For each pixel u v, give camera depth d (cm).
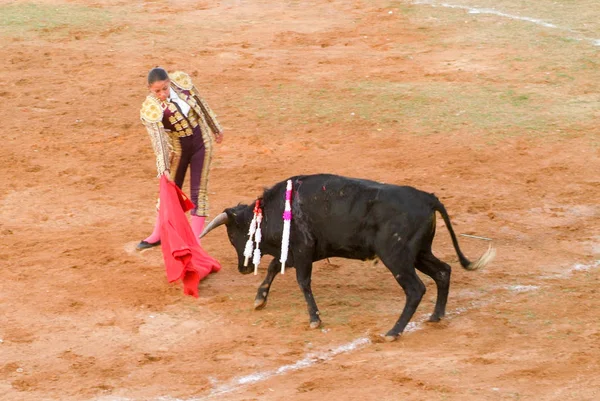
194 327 1459
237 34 3778
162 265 1708
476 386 1221
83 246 1797
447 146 2416
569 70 3092
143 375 1297
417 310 1497
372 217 1369
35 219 1959
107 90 2998
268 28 3866
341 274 1656
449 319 1462
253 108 2773
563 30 3647
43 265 1706
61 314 1504
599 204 2027
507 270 1669
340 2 4334
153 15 4128
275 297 1566
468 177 2197
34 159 2372
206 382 1271
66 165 2325
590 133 2486
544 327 1422
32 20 3956
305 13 4131
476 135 2491
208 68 3259
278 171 2259
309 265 1439
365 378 1259
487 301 1531
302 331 1432
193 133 1667
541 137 2466
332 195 1397
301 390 1233
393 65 3247
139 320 1481
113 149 2458
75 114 2761
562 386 1219
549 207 2011
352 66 3247
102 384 1268
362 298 1555
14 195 2106
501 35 3603
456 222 1922
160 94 1605
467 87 2931
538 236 1848
